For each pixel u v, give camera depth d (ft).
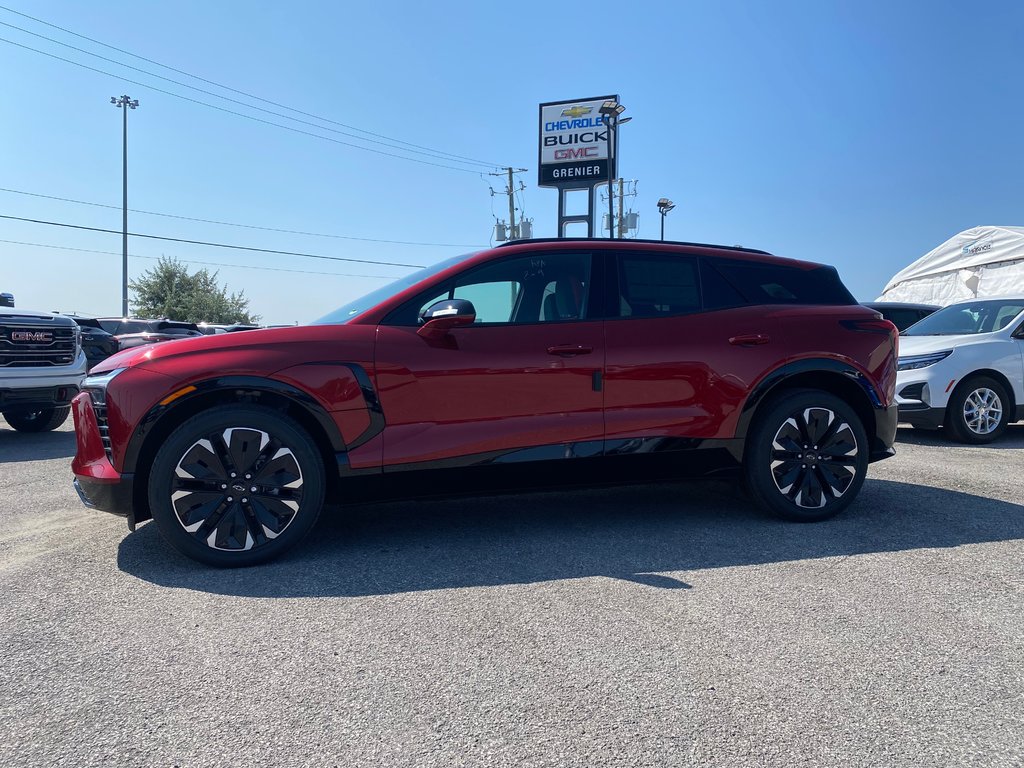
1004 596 9.65
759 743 6.33
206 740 6.39
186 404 10.81
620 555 11.41
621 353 12.33
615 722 6.66
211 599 9.64
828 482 13.19
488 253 12.52
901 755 6.16
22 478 18.19
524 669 7.67
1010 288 47.37
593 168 86.43
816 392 13.20
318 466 11.09
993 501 14.90
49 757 6.13
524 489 12.12
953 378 22.79
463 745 6.31
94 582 10.28
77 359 25.76
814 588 9.93
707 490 15.99
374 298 12.76
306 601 9.57
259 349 10.96
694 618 8.95
